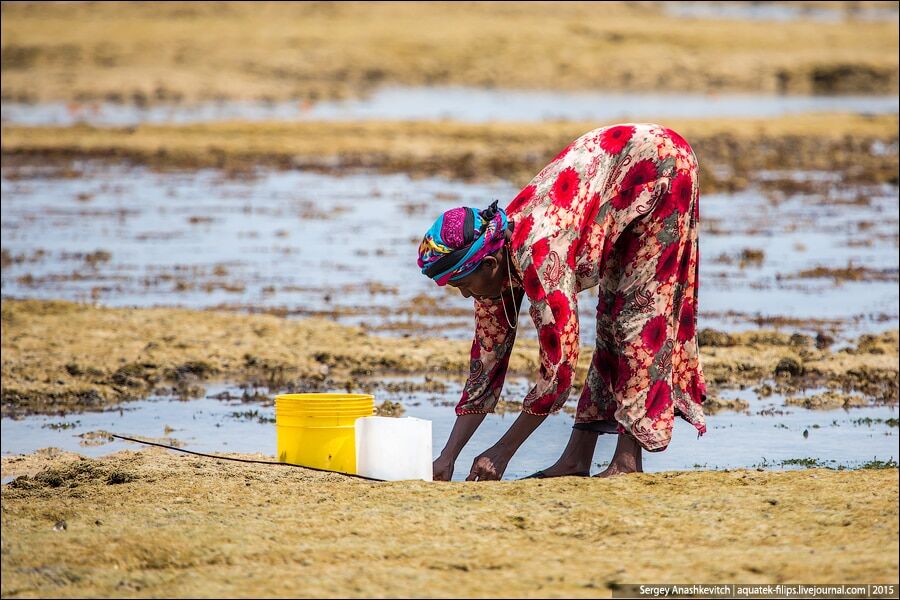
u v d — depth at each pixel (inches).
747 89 6122.1
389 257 1900.8
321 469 669.9
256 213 2417.6
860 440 862.5
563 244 623.2
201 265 1811.0
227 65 5797.2
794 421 930.7
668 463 787.4
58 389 1054.4
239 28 6525.6
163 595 450.0
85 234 2119.8
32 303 1405.0
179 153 3440.0
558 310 622.2
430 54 6294.3
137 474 674.8
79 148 3503.9
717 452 820.6
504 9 7554.1
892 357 1174.3
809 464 777.6
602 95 5772.6
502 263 633.6
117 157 3410.4
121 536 523.5
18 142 3560.5
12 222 2260.1
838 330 1342.3
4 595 454.0
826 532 504.1
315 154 3440.0
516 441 647.8
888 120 4072.3
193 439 882.1
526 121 4192.9
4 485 720.3
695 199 649.0
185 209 2475.4
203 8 7140.8
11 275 1705.2
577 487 590.6
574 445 679.1
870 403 1005.8
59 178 2989.7
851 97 5807.1
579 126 3828.7
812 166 3206.2
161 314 1373.0
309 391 1068.5
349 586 454.0
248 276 1718.8
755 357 1172.5
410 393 1055.0
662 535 509.0
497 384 674.2
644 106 5078.7
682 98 5629.9
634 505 553.9
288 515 558.6
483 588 449.7
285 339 1262.3
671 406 644.7
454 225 623.2
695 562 472.1
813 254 1909.4
